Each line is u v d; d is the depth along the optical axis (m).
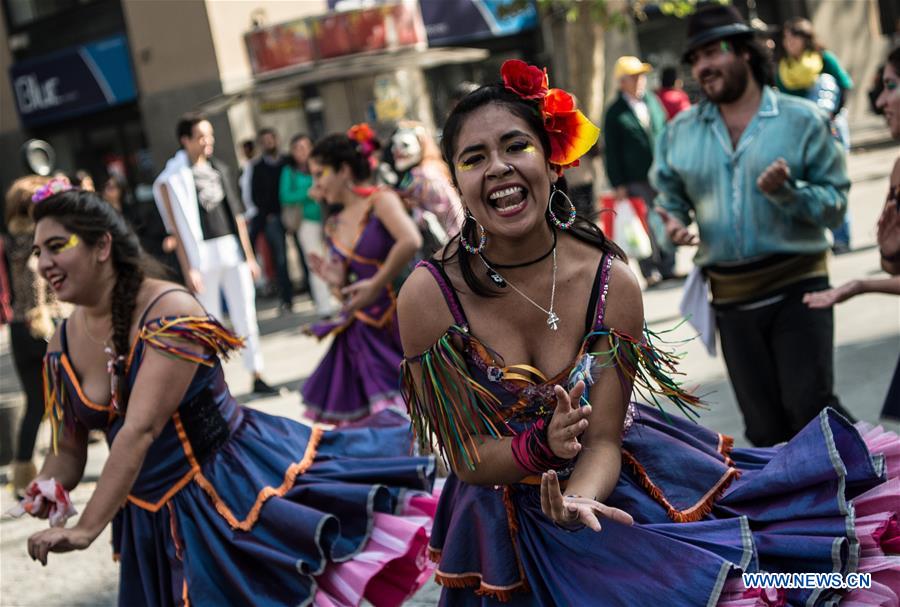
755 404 4.61
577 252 2.71
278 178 13.23
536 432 2.57
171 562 3.44
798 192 4.29
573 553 2.72
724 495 2.90
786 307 4.43
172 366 3.35
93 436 7.64
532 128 2.58
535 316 2.70
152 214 9.20
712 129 4.57
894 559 2.71
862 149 18.30
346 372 5.76
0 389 10.75
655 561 2.63
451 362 2.69
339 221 5.82
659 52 19.56
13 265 6.39
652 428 2.98
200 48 16.73
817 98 8.95
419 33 15.23
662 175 4.78
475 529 2.85
